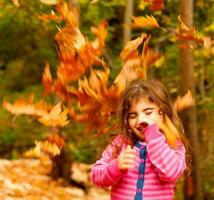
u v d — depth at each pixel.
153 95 2.69
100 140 10.67
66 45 2.87
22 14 8.43
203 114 8.33
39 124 11.91
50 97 6.80
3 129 12.02
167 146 2.63
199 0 7.44
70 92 2.87
